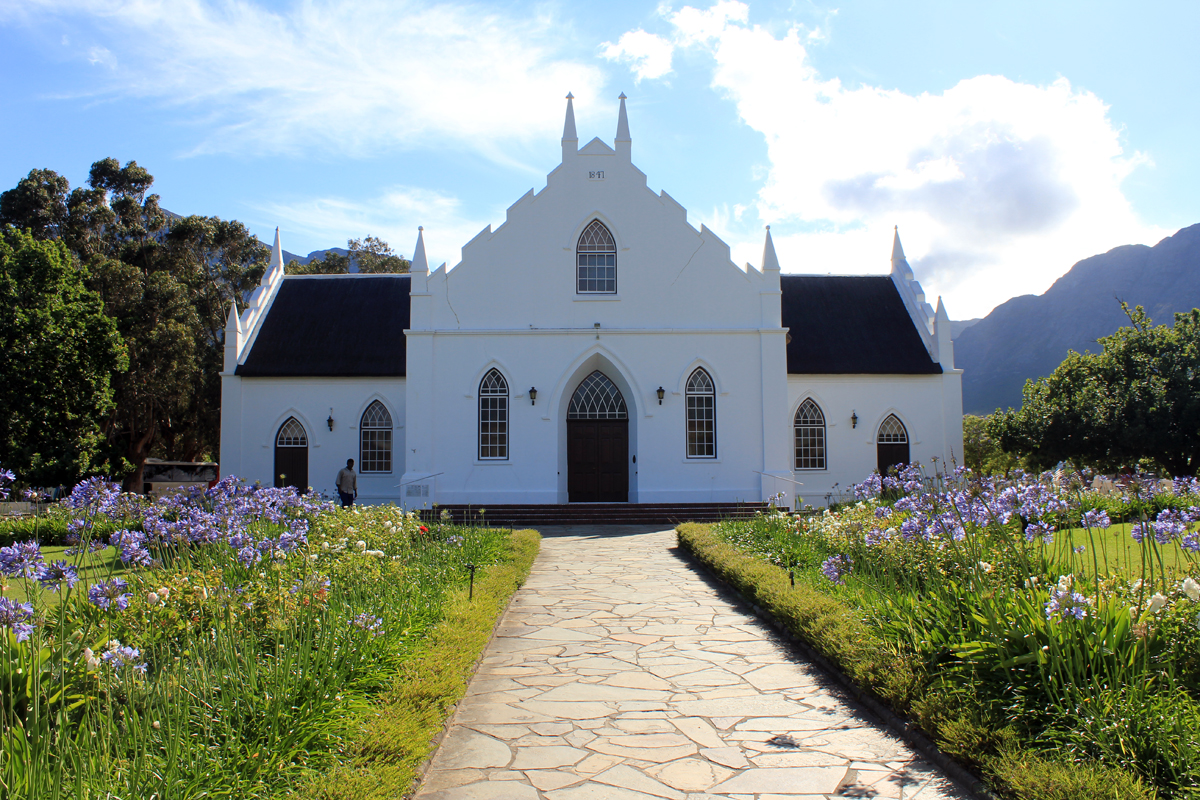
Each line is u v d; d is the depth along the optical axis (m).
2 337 28.58
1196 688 5.37
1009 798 4.80
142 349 38.50
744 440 26.38
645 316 26.69
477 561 13.22
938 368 30.02
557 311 26.61
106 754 4.19
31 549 5.96
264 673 5.87
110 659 5.28
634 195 27.02
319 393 29.64
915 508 9.98
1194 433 28.19
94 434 31.45
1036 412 31.80
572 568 15.12
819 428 29.88
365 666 6.69
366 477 29.48
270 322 31.52
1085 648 5.64
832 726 6.54
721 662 8.50
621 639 9.53
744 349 26.66
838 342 30.94
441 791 5.28
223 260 52.62
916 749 6.01
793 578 11.04
